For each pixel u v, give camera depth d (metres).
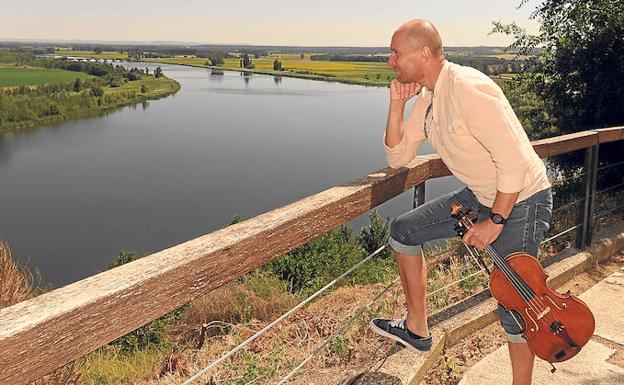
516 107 10.52
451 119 2.09
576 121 9.80
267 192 89.75
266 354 3.83
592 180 4.44
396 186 2.67
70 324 1.12
